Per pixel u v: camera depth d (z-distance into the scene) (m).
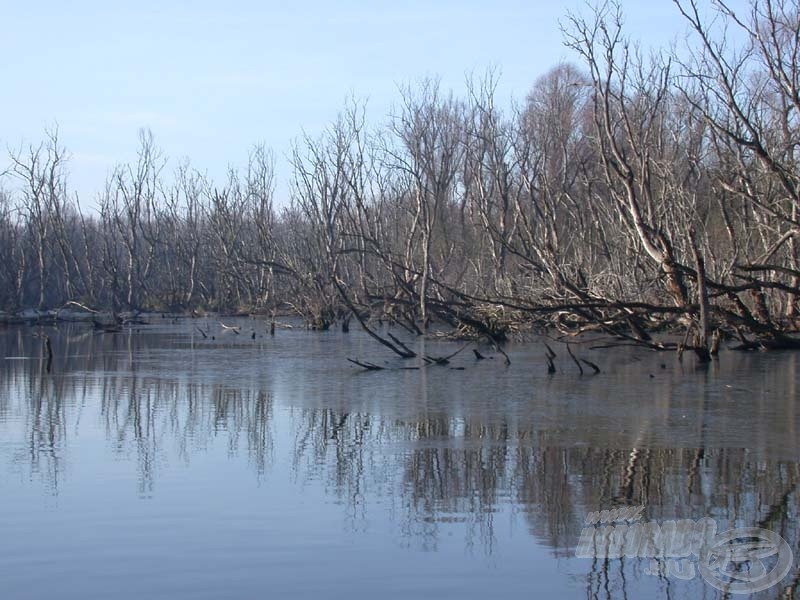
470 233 50.66
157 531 8.91
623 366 23.23
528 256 36.97
